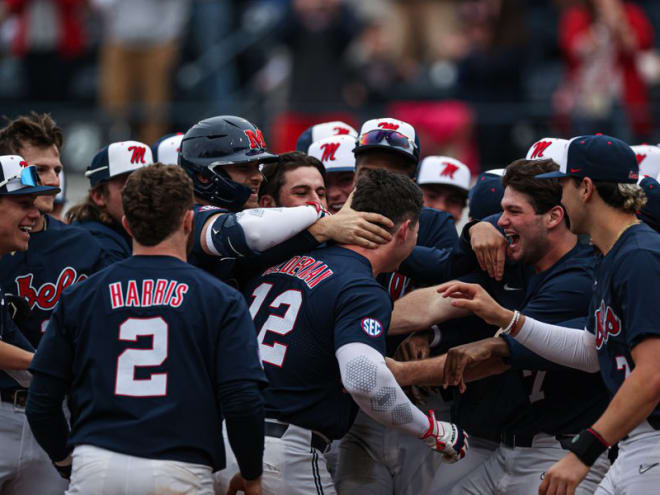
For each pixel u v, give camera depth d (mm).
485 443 17281
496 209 18125
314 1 35375
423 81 37406
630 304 13562
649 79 36188
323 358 14562
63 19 38031
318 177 17031
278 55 38656
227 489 14688
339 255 14969
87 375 13453
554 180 15992
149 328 13328
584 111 33906
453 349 15500
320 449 14891
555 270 16328
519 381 16422
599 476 16203
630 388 13367
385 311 14336
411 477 17281
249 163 16234
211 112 35625
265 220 14852
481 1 36125
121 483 12906
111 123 35188
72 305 13664
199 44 38312
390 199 15055
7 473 16391
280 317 14828
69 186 35062
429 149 34500
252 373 13320
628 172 14141
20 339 16250
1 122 37031
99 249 17516
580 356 15234
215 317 13438
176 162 19188
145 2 35438
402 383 15594
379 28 38656
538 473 16297
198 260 15430
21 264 16781
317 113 34750
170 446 13070
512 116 34438
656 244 13789
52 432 13953
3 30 39281
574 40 34469
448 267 17172
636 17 34688
